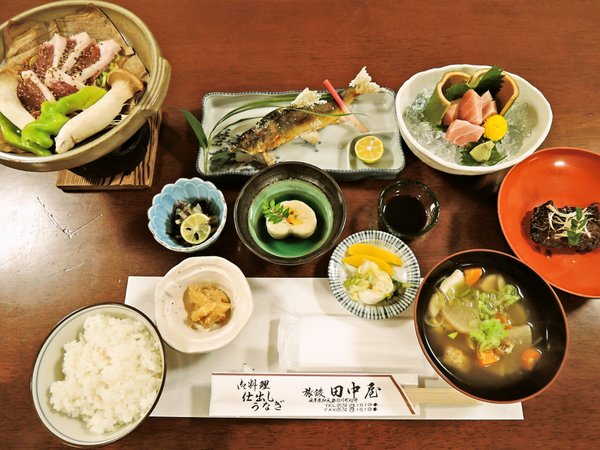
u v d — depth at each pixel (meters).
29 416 0.38
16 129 0.39
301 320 0.40
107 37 0.42
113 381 0.36
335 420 0.38
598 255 0.42
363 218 0.45
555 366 0.35
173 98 0.49
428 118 0.46
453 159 0.45
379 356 0.39
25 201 0.46
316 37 0.51
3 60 0.41
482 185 0.46
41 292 0.42
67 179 0.45
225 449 0.37
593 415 0.38
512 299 0.38
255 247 0.38
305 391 0.37
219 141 0.48
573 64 0.50
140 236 0.44
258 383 0.37
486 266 0.39
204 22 0.52
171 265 0.43
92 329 0.37
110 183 0.45
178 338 0.36
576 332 0.40
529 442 0.37
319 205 0.44
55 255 0.44
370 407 0.36
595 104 0.48
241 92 0.49
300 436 0.38
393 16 0.52
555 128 0.47
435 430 0.38
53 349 0.36
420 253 0.43
